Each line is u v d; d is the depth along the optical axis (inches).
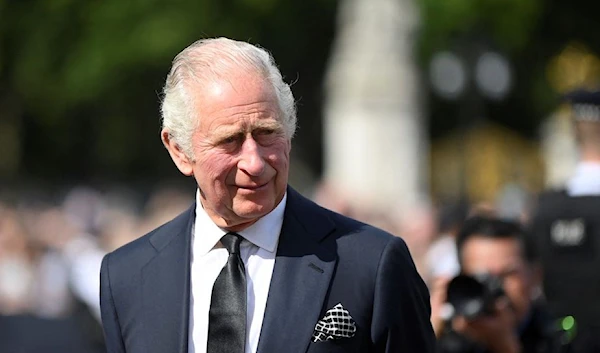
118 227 1217.4
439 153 2689.5
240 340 347.6
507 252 498.9
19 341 876.6
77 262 1051.3
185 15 2348.7
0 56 2709.2
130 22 2412.6
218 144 343.0
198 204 367.2
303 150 2822.3
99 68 2472.9
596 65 2423.7
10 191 3284.9
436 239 912.9
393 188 1967.3
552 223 573.6
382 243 357.1
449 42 2003.0
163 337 354.9
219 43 350.9
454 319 444.8
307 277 351.9
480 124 2132.1
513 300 498.6
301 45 2578.7
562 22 2377.0
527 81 2504.9
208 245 361.1
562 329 546.3
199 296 358.9
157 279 363.3
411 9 1975.9
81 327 904.3
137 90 2554.1
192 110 345.7
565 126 2541.8
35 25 2637.8
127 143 2883.9
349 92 1968.5
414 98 1990.7
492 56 2011.6
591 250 563.5
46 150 3341.5
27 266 1378.0
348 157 1971.0
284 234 359.9
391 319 349.1
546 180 2517.2
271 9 2384.4
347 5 1972.2
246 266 357.4
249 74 343.6
